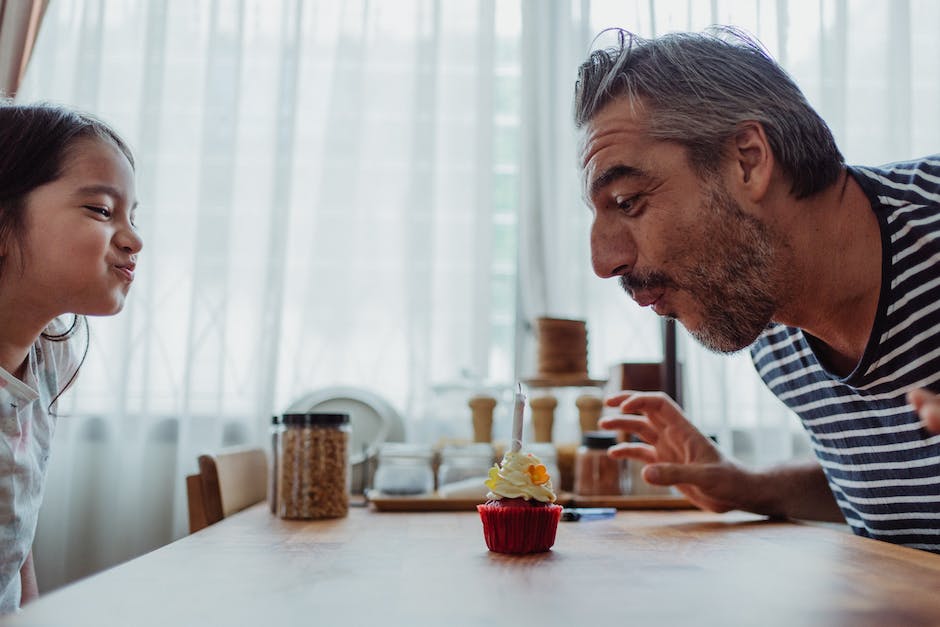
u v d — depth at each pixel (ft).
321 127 7.13
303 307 6.87
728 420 6.64
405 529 3.53
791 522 3.74
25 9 6.53
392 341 6.91
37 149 3.15
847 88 7.14
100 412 6.61
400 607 1.92
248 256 6.91
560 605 1.94
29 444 3.38
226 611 1.89
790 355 3.52
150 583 2.22
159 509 6.59
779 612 1.86
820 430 3.51
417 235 6.81
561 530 3.44
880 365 2.98
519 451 2.91
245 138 7.04
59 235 3.13
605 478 4.77
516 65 7.29
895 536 3.39
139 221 6.68
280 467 3.98
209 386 6.59
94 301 3.23
